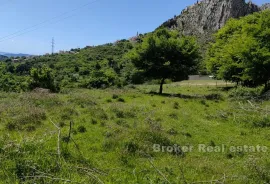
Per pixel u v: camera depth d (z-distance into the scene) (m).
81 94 22.06
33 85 29.53
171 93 29.09
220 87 38.12
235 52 27.53
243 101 19.50
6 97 21.47
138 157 8.43
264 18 25.20
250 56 23.73
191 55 30.08
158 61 29.58
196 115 15.52
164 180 6.36
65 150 7.61
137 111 15.43
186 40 30.64
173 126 12.58
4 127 10.91
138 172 7.05
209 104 19.89
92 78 41.34
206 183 6.65
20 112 13.04
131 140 9.20
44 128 11.05
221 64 35.41
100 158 8.12
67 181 5.48
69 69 57.16
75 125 11.63
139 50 30.38
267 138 11.16
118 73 53.84
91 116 13.53
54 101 16.81
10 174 5.70
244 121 13.59
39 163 6.25
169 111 16.03
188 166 7.95
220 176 7.22
